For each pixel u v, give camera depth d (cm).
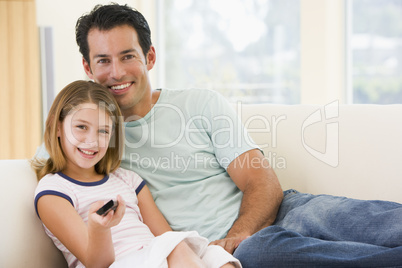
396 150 175
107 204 122
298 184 192
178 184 178
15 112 413
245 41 434
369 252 130
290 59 417
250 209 168
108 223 121
